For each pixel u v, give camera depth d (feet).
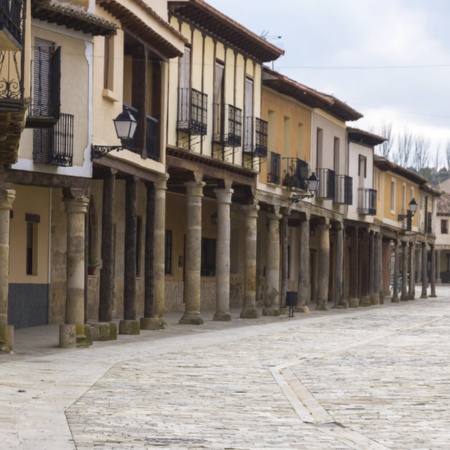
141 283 132.67
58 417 45.80
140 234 132.87
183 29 117.50
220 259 128.57
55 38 83.82
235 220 167.02
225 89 129.80
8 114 58.49
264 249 179.73
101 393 55.83
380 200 222.89
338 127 184.65
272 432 43.16
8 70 59.52
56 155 82.28
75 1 88.38
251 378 65.67
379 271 213.87
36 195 106.11
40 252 107.34
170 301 144.25
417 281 393.91
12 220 101.30
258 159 138.82
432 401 54.03
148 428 43.37
